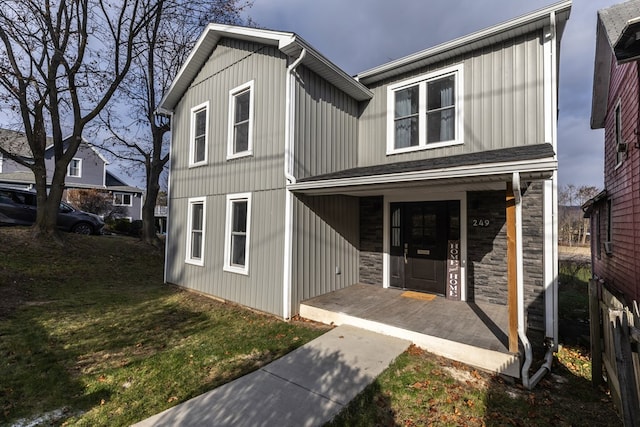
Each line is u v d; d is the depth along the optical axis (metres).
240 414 2.91
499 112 5.63
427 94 6.66
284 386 3.40
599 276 9.93
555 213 4.84
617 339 2.68
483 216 5.83
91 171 25.39
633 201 5.92
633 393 2.54
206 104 8.05
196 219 8.42
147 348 4.55
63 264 9.52
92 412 3.00
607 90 8.84
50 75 10.78
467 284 5.96
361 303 5.88
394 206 7.11
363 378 3.56
